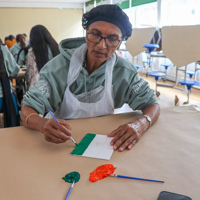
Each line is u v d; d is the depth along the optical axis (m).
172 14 5.18
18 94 3.01
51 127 0.76
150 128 0.92
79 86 1.03
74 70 0.99
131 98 1.10
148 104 1.07
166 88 4.43
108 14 0.83
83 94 1.04
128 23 0.88
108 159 0.69
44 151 0.73
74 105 1.04
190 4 4.64
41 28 1.99
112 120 1.01
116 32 0.86
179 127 0.93
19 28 9.71
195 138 0.83
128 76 1.08
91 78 1.03
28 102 0.93
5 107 1.85
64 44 1.11
